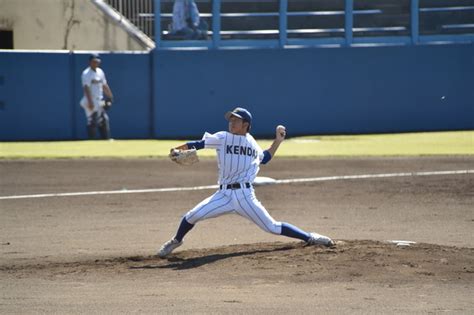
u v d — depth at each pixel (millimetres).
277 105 84250
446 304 25781
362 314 24609
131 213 46188
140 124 82188
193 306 25641
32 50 85000
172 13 82812
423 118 86000
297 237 33406
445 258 31609
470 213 45625
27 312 25250
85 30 89500
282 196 51094
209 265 31562
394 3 85812
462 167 61469
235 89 83562
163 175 59188
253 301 26219
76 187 54562
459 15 86750
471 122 86438
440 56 85688
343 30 85250
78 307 25797
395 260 31156
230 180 32406
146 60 81875
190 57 82438
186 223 33031
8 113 79625
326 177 57812
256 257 32281
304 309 25141
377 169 61000
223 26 84125
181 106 82812
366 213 45688
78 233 40719
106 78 81375
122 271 31297
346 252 32312
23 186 54969
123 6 88500
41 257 34812
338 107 84938
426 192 52094
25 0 90250
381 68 85188
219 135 32188
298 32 84938
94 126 78312
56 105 80125
